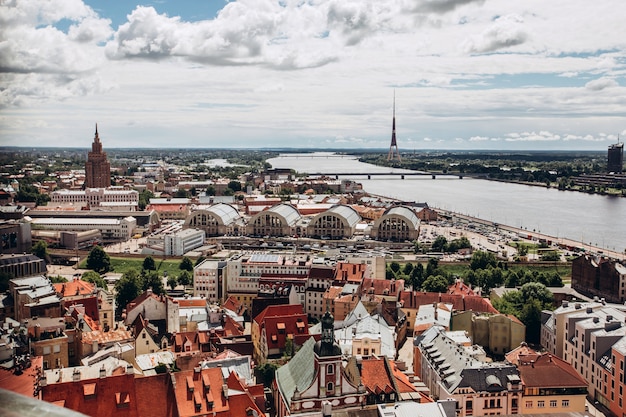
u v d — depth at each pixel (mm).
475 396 181000
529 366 190250
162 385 148875
